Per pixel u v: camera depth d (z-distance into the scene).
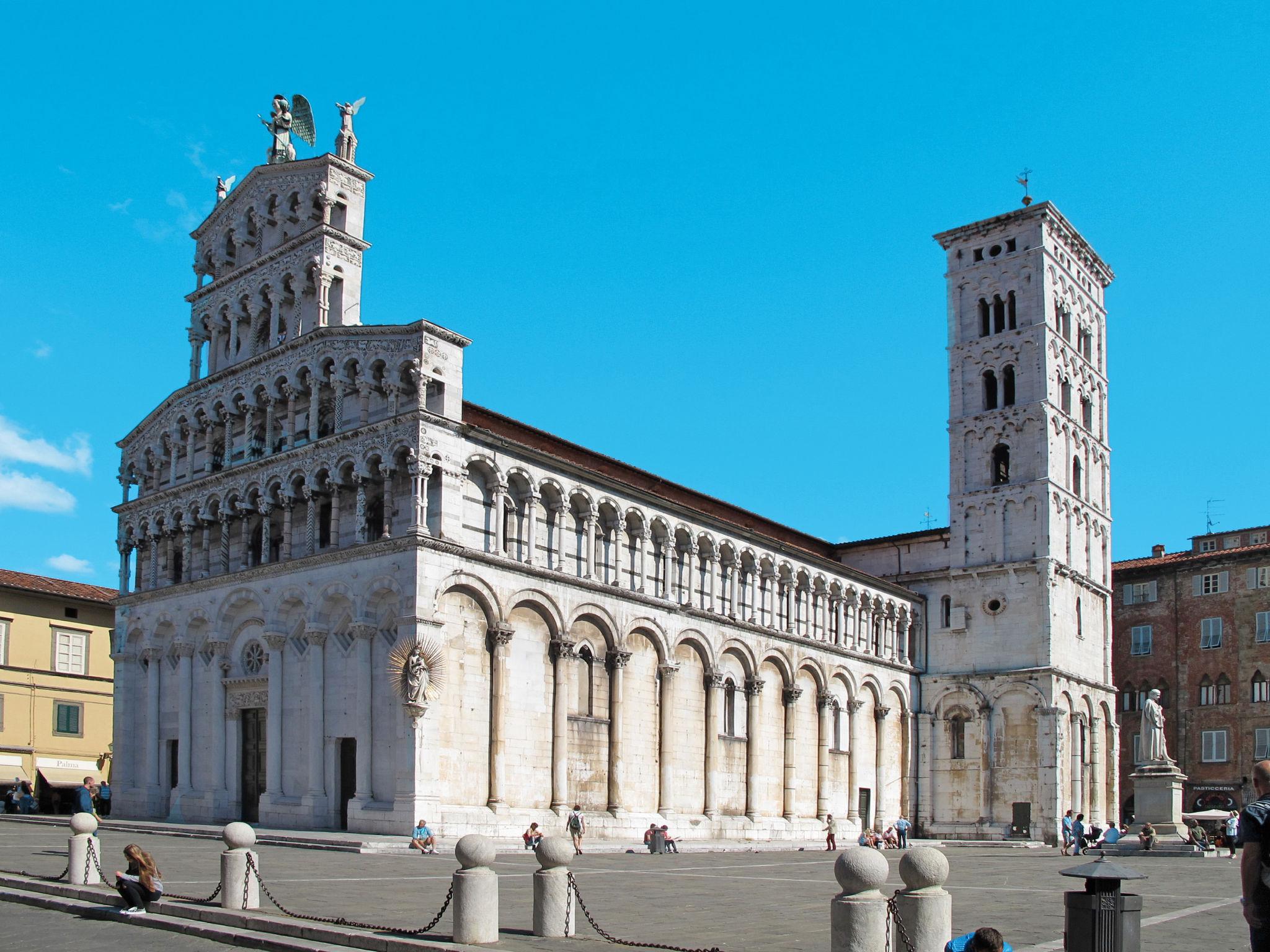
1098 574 101.69
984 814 91.75
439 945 23.53
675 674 72.56
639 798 69.06
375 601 59.94
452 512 60.03
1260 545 105.12
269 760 63.28
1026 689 91.62
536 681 63.22
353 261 70.00
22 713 88.19
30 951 24.92
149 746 72.31
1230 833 66.12
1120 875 18.58
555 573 64.38
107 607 95.50
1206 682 106.44
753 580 81.31
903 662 95.75
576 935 25.64
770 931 27.20
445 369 61.25
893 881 44.06
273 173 73.50
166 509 74.50
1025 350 97.06
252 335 73.12
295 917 26.83
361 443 61.91
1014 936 27.16
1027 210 98.25
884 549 102.12
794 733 82.06
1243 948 25.23
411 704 56.09
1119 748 108.62
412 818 55.16
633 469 78.06
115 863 41.00
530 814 61.28
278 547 66.81
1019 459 95.94
